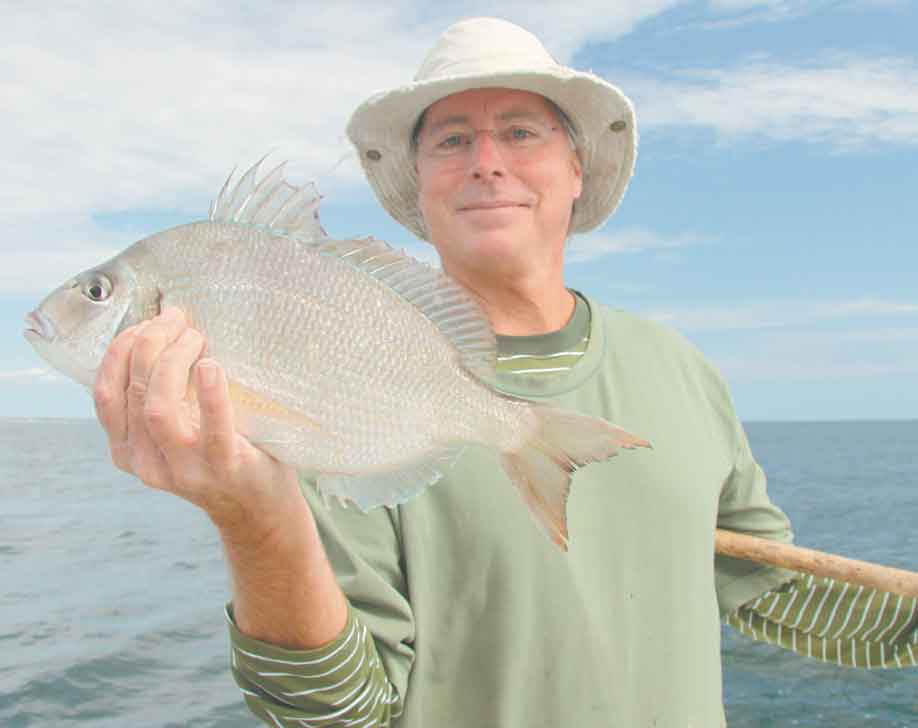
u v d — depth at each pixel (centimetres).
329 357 60
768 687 205
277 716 64
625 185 95
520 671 69
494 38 82
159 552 432
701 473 79
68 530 525
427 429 63
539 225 80
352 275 62
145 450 53
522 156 80
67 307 59
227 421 52
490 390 65
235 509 55
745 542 87
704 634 75
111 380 53
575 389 77
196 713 198
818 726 181
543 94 81
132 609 300
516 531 71
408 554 70
